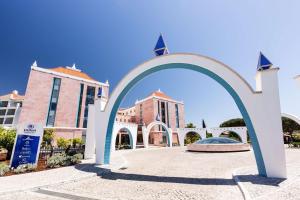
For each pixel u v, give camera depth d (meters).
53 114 31.67
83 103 35.28
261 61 7.94
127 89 10.82
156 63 9.66
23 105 28.77
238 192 5.78
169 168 10.29
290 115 21.47
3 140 13.66
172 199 5.27
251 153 18.02
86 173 8.67
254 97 7.73
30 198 5.50
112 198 5.42
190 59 8.98
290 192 5.36
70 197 5.55
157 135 44.81
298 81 7.38
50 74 32.22
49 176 8.13
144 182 7.26
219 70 8.45
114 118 11.54
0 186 6.52
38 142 10.77
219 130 32.84
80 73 39.34
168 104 50.12
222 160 13.22
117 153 19.50
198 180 7.45
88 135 14.84
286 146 26.59
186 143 41.44
